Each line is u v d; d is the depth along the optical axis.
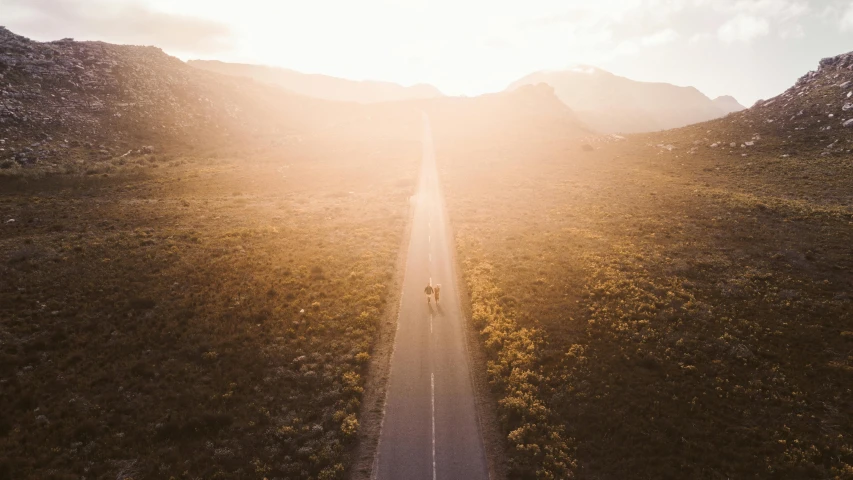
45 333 28.22
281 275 38.56
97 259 40.06
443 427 21.89
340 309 32.72
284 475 19.09
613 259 40.25
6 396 23.00
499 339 28.62
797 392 22.92
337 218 56.88
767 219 47.72
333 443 20.64
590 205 59.09
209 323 30.31
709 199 56.69
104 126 103.69
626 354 26.47
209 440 20.86
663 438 20.41
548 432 21.12
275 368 25.98
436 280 38.69
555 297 34.22
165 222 53.34
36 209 56.28
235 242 46.44
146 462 19.56
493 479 18.88
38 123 95.12
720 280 35.16
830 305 30.33
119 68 125.75
